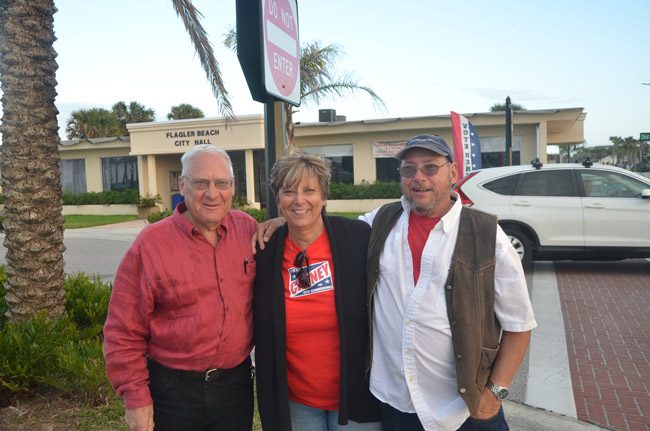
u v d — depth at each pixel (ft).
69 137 113.50
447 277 7.29
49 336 13.21
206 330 7.50
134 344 7.52
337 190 70.23
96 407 12.64
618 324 20.33
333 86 54.03
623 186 28.50
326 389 7.93
